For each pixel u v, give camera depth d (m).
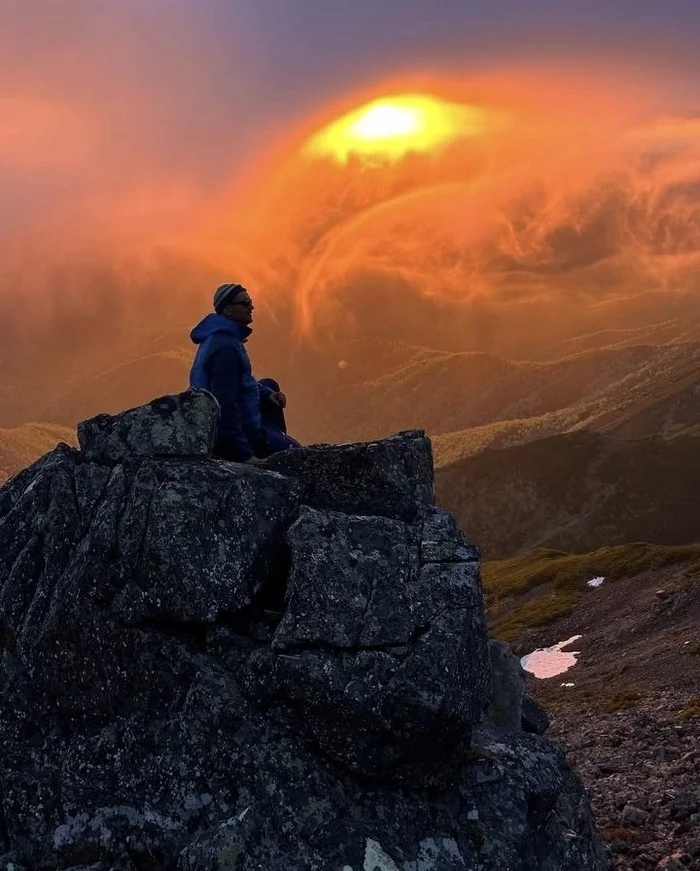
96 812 10.75
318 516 11.63
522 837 10.95
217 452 13.63
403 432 13.73
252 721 10.61
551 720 47.34
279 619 11.38
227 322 14.30
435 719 10.57
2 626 12.03
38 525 12.31
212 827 10.14
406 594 11.28
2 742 11.48
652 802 18.55
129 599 11.21
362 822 10.37
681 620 84.88
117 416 12.66
